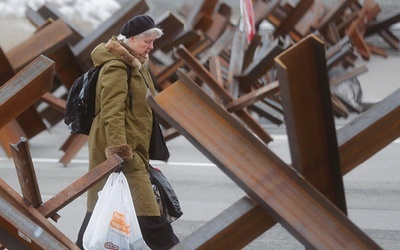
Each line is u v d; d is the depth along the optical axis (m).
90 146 9.80
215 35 23.30
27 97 6.34
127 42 9.72
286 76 5.03
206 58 20.91
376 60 37.75
